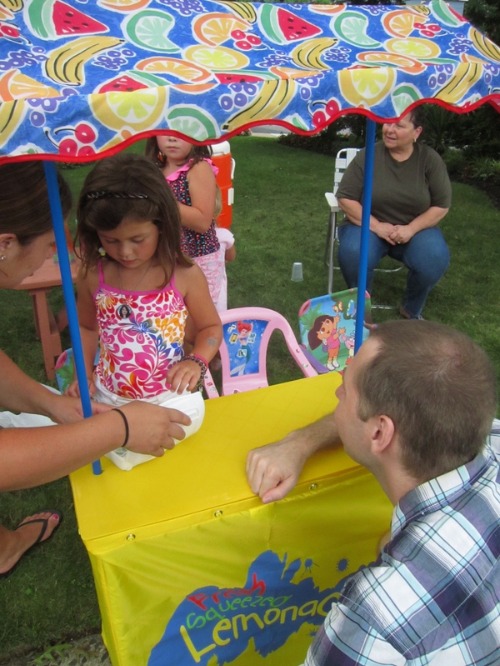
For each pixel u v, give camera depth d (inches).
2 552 77.5
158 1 45.6
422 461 37.8
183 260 61.2
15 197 41.4
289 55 43.7
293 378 122.7
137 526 45.6
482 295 160.6
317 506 51.6
